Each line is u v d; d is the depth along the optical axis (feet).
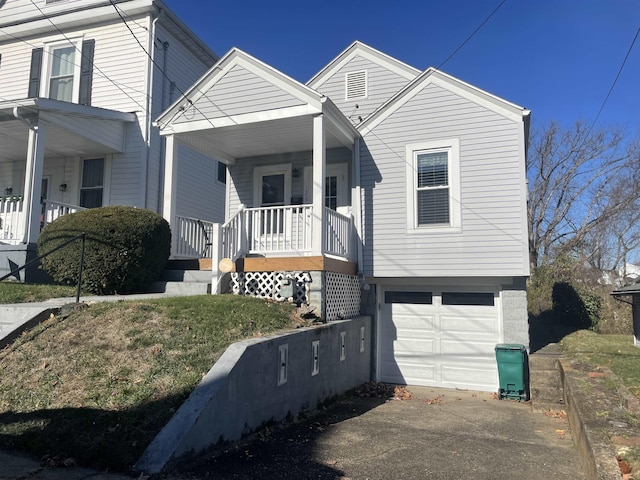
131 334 18.70
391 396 28.37
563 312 47.34
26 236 31.99
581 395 18.61
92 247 27.96
